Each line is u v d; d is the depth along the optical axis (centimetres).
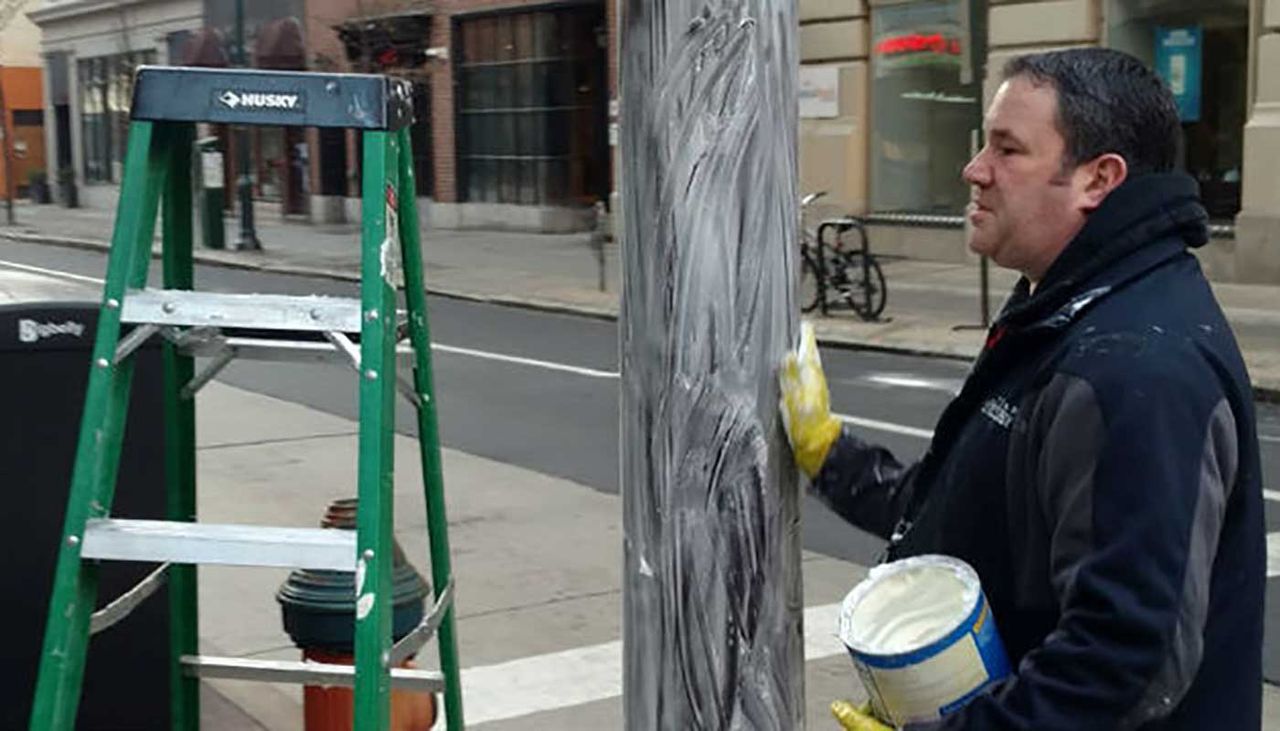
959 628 208
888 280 1908
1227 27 1759
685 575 240
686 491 238
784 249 241
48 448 439
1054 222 220
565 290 2008
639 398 242
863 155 2155
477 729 530
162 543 302
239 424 1138
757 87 235
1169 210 215
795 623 251
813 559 743
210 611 662
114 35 4209
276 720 525
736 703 241
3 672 442
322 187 3381
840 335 1508
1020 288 237
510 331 1691
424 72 3059
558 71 2788
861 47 2134
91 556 303
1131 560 193
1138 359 202
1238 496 212
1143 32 1831
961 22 1619
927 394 1218
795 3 242
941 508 227
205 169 2805
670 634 242
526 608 669
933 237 2064
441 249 2595
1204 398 200
